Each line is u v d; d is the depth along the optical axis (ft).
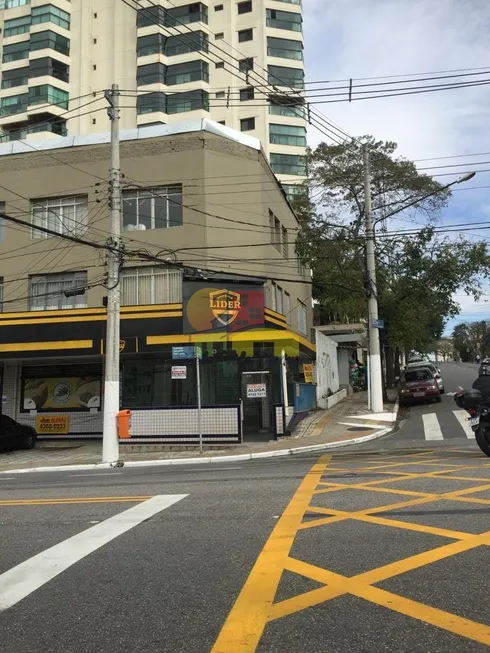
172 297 67.62
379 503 22.27
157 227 69.10
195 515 21.57
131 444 57.41
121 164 70.23
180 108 150.92
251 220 70.03
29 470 46.85
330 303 105.29
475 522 18.95
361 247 89.92
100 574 15.25
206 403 64.39
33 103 154.81
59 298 70.54
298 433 60.90
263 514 21.26
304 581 14.12
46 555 17.15
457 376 160.86
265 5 159.22
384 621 11.71
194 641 11.12
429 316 95.45
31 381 73.31
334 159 95.55
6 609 13.07
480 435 34.86
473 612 12.04
